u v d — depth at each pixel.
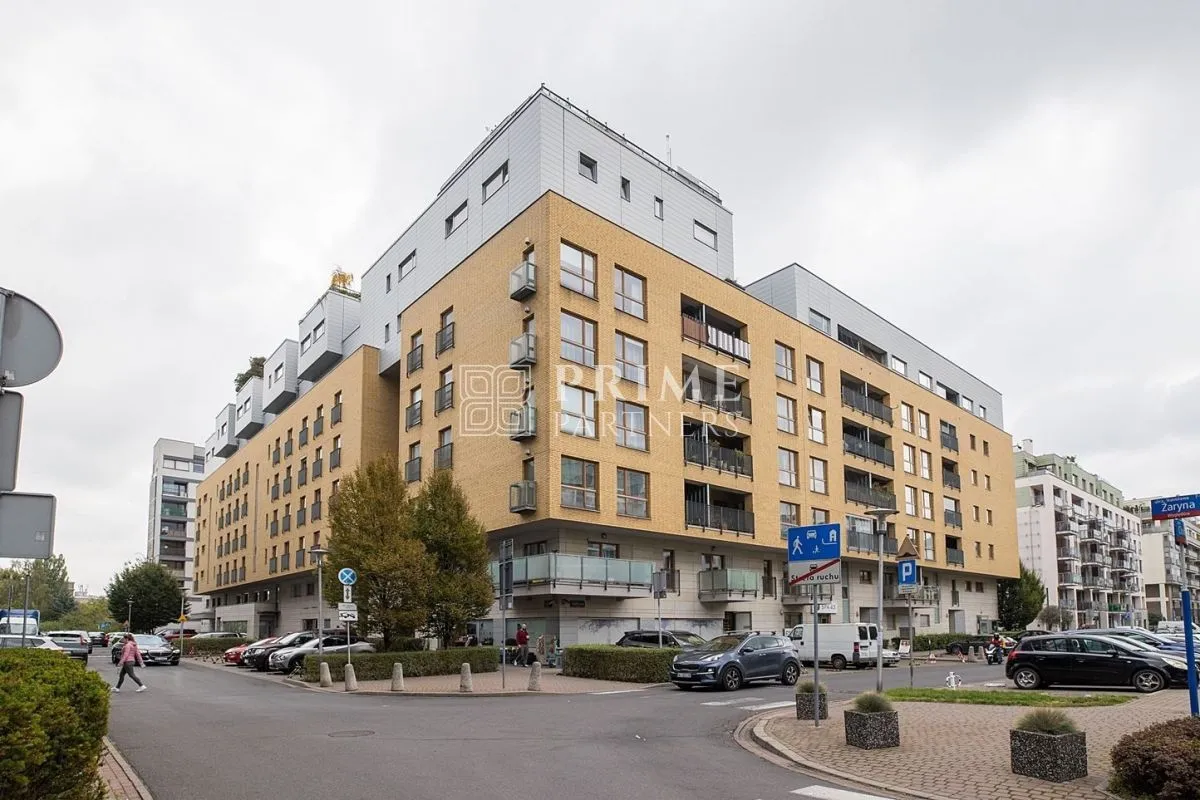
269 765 10.12
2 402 4.72
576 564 28.73
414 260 41.00
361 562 24.98
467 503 28.34
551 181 32.97
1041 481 83.94
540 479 28.58
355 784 8.94
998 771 9.35
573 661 25.11
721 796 8.47
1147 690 18.88
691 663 21.08
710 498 37.72
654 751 11.38
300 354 51.91
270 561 51.91
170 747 11.61
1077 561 85.88
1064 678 19.91
